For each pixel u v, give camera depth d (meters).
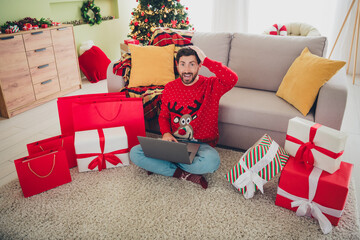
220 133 2.12
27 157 1.61
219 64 1.63
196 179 1.68
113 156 1.85
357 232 1.36
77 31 3.92
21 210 1.54
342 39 4.03
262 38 2.26
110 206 1.56
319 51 2.08
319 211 1.40
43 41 2.99
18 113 2.87
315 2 3.97
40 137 2.39
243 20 4.27
